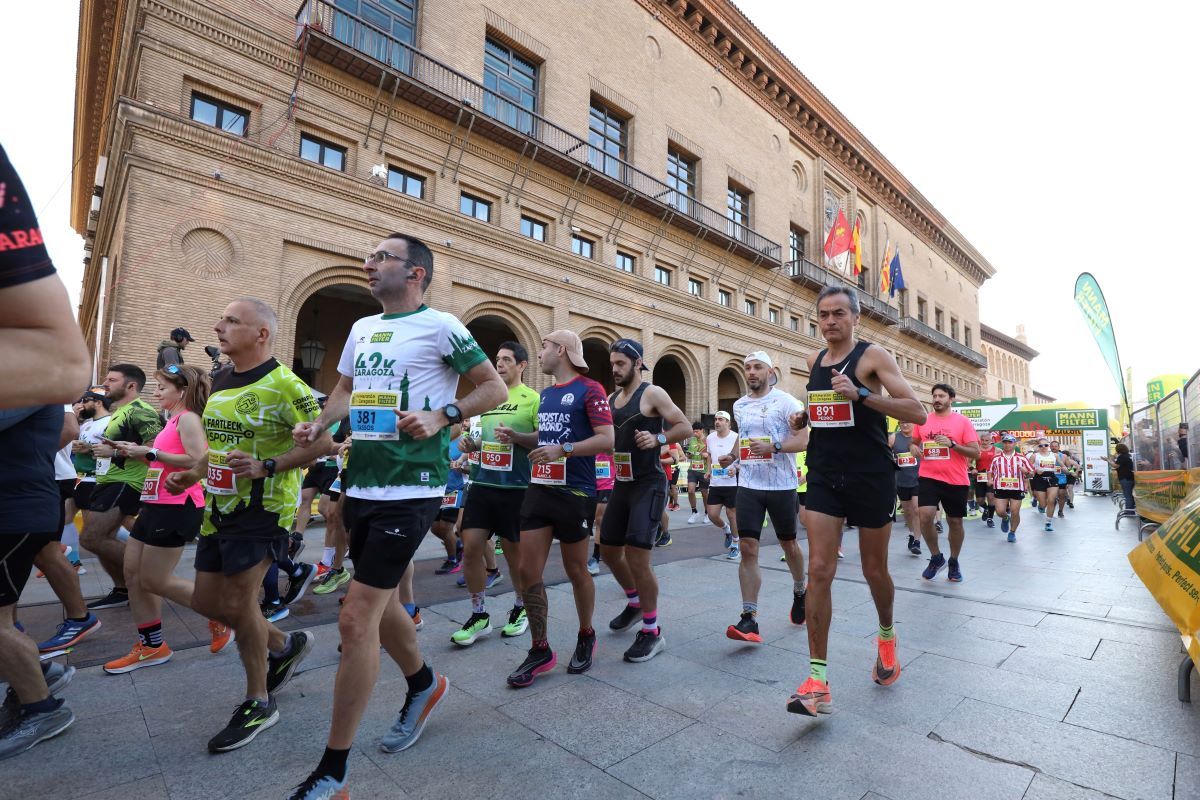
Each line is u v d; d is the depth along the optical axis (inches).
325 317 610.5
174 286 405.4
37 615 179.5
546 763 93.4
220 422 102.8
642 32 816.9
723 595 211.9
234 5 450.3
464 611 185.6
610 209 738.8
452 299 575.2
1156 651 148.9
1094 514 601.6
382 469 86.7
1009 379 2501.2
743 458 169.5
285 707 113.9
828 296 120.5
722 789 86.2
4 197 40.5
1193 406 275.6
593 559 267.1
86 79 756.6
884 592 121.3
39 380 41.1
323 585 211.0
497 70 650.2
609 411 133.8
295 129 482.9
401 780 87.9
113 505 183.6
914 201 1502.2
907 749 98.2
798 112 1103.6
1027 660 142.2
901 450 335.3
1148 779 88.4
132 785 86.1
